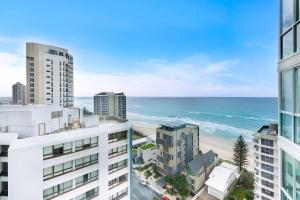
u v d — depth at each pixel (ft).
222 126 501.15
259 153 112.57
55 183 64.90
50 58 264.52
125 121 95.96
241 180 167.84
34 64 254.47
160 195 158.61
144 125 576.61
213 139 382.63
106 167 78.95
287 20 28.25
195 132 201.57
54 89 267.18
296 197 25.38
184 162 184.03
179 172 174.19
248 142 349.20
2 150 60.75
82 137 71.31
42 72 257.34
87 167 73.20
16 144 58.80
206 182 153.99
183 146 183.62
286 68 27.66
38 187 60.80
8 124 68.33
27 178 59.06
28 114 67.62
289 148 26.50
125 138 87.66
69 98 297.53
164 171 181.16
